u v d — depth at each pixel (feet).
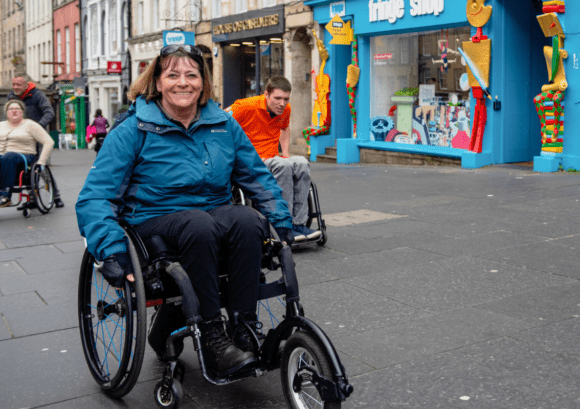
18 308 15.28
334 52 57.36
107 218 9.56
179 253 9.70
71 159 73.61
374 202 29.17
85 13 127.34
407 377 10.59
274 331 9.32
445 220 23.88
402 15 48.37
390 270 17.31
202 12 79.56
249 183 10.84
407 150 49.32
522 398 9.67
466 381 10.33
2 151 29.25
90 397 10.41
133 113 10.29
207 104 10.67
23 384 10.96
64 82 139.95
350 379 10.62
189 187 10.30
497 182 33.50
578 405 9.39
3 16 199.82
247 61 74.64
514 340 11.98
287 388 9.10
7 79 196.44
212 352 9.48
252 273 9.77
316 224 24.22
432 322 13.14
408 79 49.90
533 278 15.96
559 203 26.25
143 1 100.12
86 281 11.11
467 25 44.27
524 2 41.98
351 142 54.34
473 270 16.92
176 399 9.43
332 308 14.35
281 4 63.31
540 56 43.29
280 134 20.40
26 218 28.60
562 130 37.19
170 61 10.03
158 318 11.22
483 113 42.04
